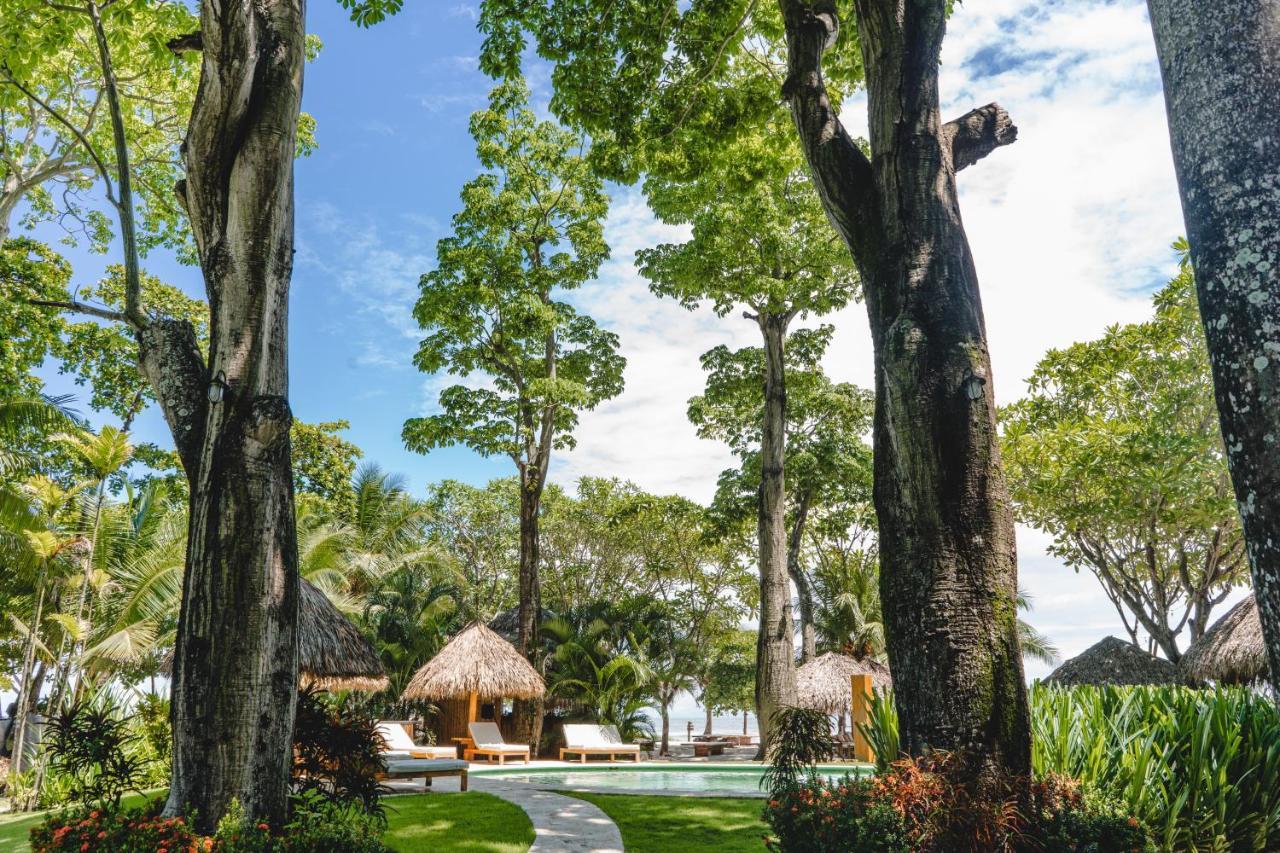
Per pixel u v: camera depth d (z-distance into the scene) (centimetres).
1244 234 279
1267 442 264
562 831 841
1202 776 609
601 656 2527
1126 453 1490
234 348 585
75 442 1488
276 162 615
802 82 734
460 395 2428
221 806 507
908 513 583
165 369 604
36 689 1536
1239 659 1299
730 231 2008
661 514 3359
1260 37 292
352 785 652
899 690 573
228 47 588
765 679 1970
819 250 2006
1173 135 312
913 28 679
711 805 1031
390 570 2775
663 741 2862
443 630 2939
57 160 1766
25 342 1870
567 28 1044
